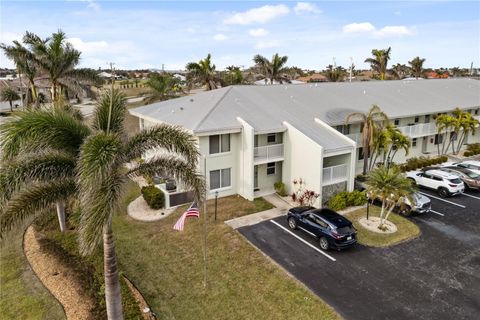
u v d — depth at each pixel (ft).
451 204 75.87
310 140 71.56
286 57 178.29
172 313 41.47
